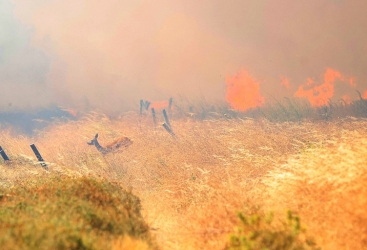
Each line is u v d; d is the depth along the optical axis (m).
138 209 8.00
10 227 5.25
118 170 12.23
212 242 6.77
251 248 5.30
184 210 8.81
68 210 6.35
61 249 4.76
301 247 5.42
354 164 7.08
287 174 7.89
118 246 5.64
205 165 11.57
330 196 6.86
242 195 7.89
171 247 7.04
